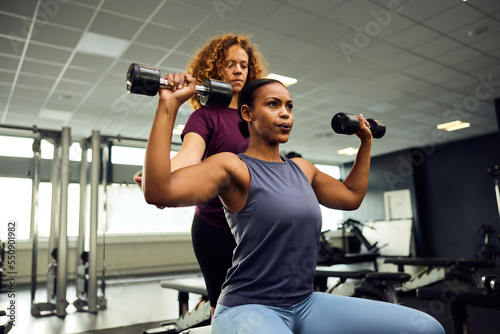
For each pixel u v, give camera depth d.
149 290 5.67
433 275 4.10
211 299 1.20
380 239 10.14
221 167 0.75
